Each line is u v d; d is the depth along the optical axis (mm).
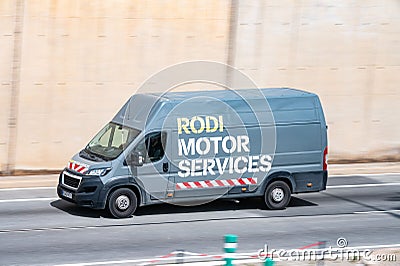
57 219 34438
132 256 29422
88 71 44438
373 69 50531
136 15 45000
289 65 48812
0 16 42500
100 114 44938
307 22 48844
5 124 43250
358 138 50656
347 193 41812
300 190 37562
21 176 43594
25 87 43406
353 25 49812
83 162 35250
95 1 44094
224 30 47000
